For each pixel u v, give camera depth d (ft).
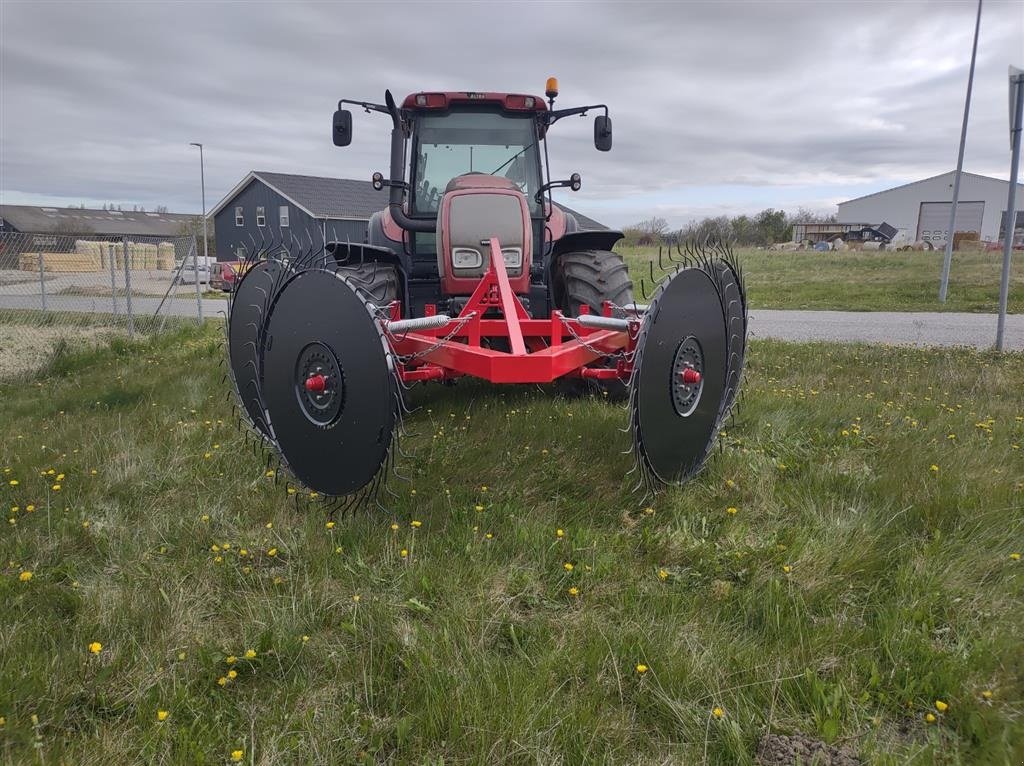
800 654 7.61
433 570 9.31
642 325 10.28
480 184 16.21
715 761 6.42
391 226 18.75
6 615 8.53
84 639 8.11
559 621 8.44
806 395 18.69
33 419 18.44
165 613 8.52
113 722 6.98
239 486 12.54
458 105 18.52
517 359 11.21
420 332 13.00
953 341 32.96
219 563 9.66
